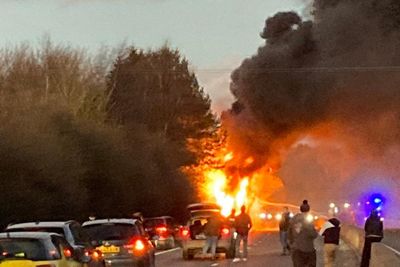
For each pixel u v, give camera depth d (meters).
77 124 55.59
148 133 75.19
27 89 68.62
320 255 36.84
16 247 16.28
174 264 33.59
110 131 60.84
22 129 45.94
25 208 43.16
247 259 35.62
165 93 90.31
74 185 48.31
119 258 26.08
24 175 43.97
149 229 47.88
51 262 15.91
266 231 83.56
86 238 21.84
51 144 47.22
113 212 58.03
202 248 36.00
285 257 36.78
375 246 31.83
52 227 19.91
